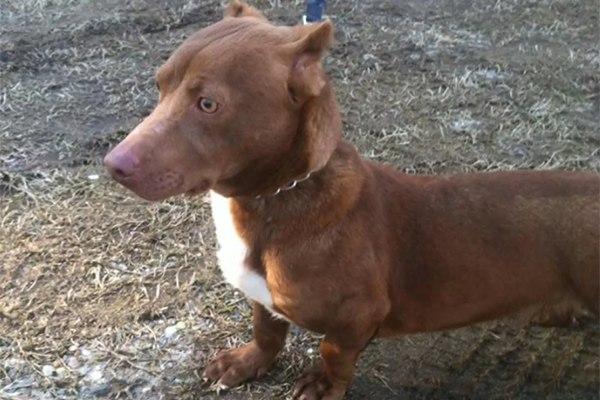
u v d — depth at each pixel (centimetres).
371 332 110
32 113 180
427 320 115
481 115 184
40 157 166
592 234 109
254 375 122
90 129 175
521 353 128
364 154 170
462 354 128
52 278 138
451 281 111
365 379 124
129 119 179
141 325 130
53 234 146
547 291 114
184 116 92
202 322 132
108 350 126
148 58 203
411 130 177
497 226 110
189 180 93
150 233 147
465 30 220
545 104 187
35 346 126
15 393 120
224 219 106
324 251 103
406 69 200
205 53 92
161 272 140
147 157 89
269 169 98
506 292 113
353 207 104
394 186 110
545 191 111
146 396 120
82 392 120
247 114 92
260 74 92
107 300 134
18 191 156
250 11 103
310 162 97
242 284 108
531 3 236
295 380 123
